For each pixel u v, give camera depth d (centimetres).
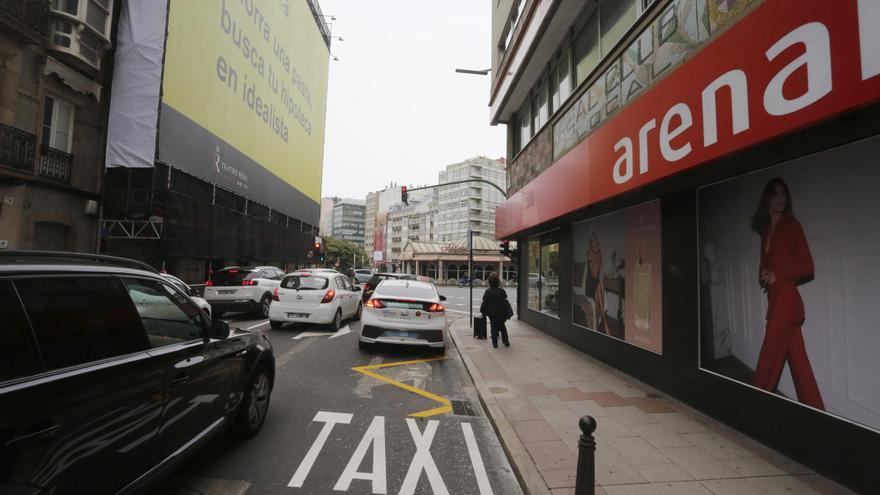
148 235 1407
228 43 1886
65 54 1212
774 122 322
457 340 1009
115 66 1398
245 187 2123
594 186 655
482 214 9550
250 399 415
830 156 358
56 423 194
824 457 353
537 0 934
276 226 2584
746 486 335
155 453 264
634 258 666
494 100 1469
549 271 1095
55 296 223
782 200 404
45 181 1175
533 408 514
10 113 1084
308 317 1070
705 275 507
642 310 641
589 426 264
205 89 1702
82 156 1320
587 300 844
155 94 1395
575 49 878
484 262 7138
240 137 2039
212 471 348
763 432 414
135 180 1402
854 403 333
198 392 315
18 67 1102
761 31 336
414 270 8512
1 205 1077
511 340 1012
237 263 2227
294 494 320
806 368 373
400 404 546
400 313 834
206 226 1730
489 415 501
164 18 1415
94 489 214
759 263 430
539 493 321
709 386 493
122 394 237
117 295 263
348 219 15550
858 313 333
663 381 581
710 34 449
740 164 423
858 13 259
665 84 472
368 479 350
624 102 632
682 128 439
